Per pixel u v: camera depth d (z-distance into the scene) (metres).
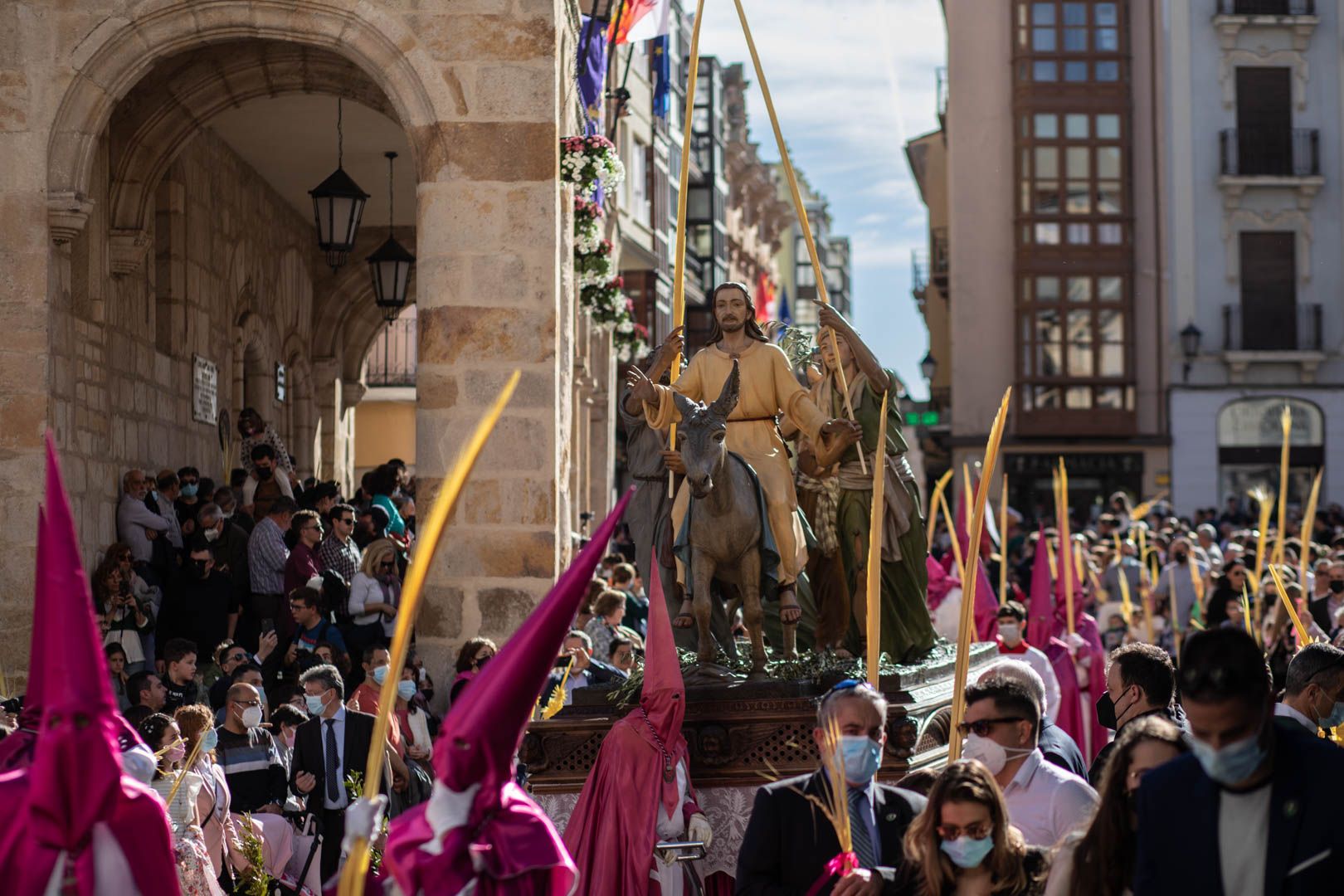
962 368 46.75
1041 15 46.19
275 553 15.25
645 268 39.78
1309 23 45.22
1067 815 6.04
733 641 9.70
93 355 15.27
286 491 18.02
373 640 14.05
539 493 14.34
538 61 14.55
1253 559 18.58
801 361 11.12
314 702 10.39
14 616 13.77
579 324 22.69
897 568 10.70
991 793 5.00
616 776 8.06
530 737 8.91
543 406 14.42
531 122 14.53
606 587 15.01
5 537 13.82
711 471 8.16
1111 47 46.09
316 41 14.55
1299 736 4.57
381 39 14.52
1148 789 4.62
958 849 4.98
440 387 14.45
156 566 15.38
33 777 5.00
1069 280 46.03
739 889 5.93
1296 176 45.25
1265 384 45.56
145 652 14.16
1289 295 45.62
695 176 52.22
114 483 15.89
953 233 46.97
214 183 19.97
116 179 16.09
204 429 19.59
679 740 8.23
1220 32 45.50
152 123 16.17
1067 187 46.16
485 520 14.31
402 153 21.16
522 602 14.23
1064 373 45.97
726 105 62.62
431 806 5.28
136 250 16.14
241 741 10.38
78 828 4.99
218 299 20.20
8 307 14.02
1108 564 22.38
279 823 10.05
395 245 20.55
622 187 36.44
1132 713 7.02
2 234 14.10
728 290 9.34
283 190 23.14
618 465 36.94
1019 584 22.34
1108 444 45.81
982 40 46.81
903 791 6.00
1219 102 45.66
